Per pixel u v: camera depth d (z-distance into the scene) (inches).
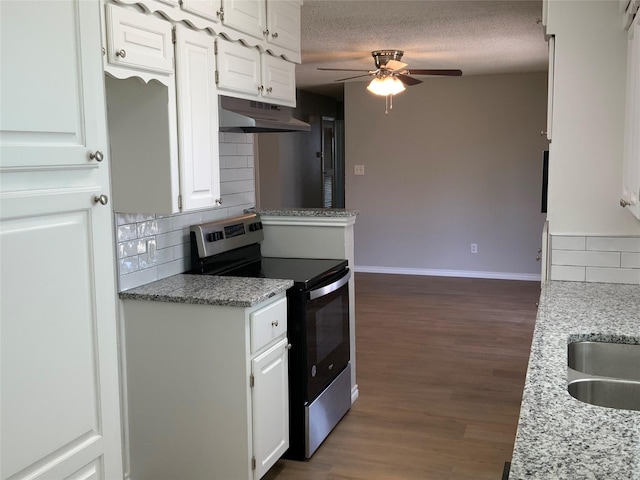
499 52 230.8
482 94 295.1
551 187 119.0
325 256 147.9
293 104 149.9
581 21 113.7
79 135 62.2
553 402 60.7
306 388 122.1
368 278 307.3
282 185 341.7
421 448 128.6
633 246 116.4
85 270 63.8
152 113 104.4
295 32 148.4
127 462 114.7
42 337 58.9
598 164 116.1
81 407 63.9
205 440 109.0
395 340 203.8
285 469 120.9
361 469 120.4
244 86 125.6
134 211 108.2
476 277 305.1
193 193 111.0
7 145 54.3
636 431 53.5
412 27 187.0
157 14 99.5
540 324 91.4
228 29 118.8
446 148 303.6
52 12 58.4
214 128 116.4
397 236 316.8
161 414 111.3
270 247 152.8
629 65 103.9
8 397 55.7
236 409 106.0
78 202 62.1
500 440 131.6
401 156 311.4
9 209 54.7
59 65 59.4
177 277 123.0
